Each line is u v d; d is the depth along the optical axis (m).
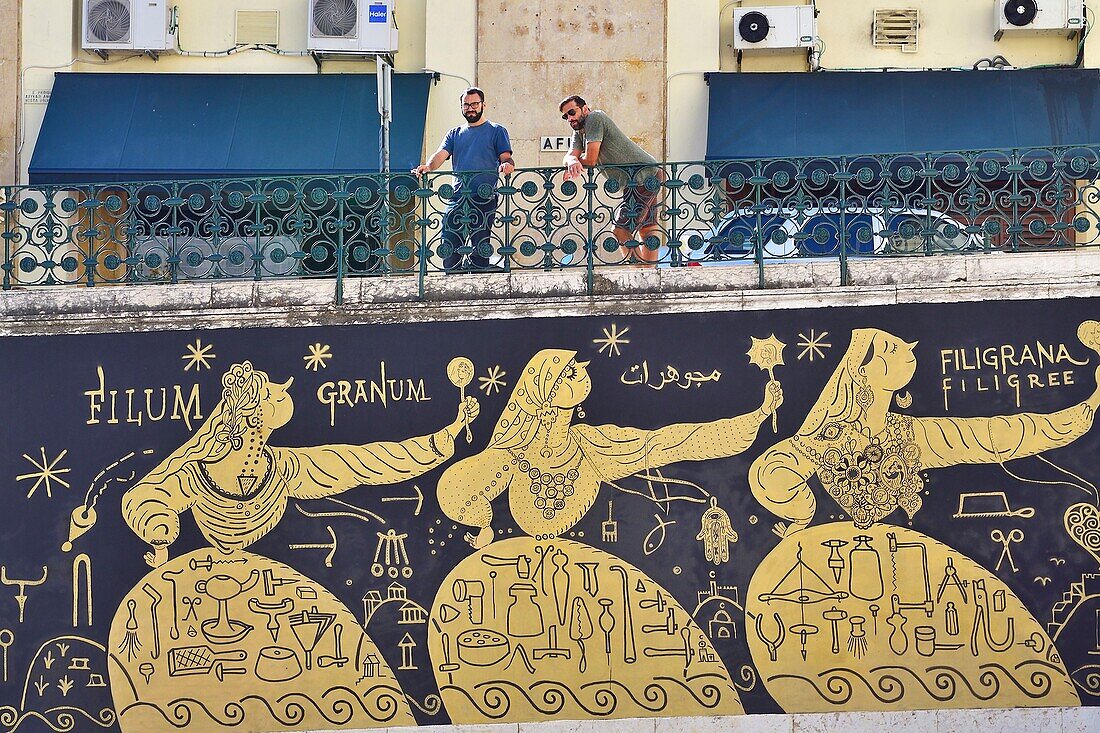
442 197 11.63
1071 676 10.36
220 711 10.80
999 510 10.58
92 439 11.27
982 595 10.49
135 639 10.94
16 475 11.25
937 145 14.91
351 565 10.92
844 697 10.46
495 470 10.96
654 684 10.59
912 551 10.59
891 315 10.92
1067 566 10.48
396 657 10.77
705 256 11.63
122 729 10.82
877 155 11.31
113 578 11.04
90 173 14.94
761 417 10.87
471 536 10.89
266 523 11.03
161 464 11.18
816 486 10.73
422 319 11.24
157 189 14.98
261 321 11.35
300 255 11.62
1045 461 10.62
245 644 10.88
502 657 10.71
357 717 10.72
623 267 11.47
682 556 10.73
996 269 10.87
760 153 14.88
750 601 10.62
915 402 10.78
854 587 10.58
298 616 10.88
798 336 10.96
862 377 10.85
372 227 11.98
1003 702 10.37
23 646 10.99
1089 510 10.52
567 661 10.66
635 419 10.95
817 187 11.30
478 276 11.25
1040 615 10.44
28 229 11.79
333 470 11.07
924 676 10.43
